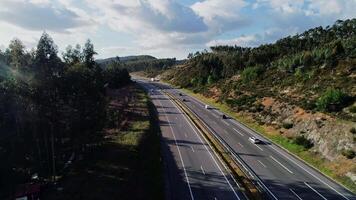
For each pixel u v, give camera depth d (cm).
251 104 9844
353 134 5906
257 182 4988
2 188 4984
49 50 5431
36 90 5231
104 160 5788
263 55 15375
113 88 15950
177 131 8088
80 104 6212
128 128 8000
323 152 6066
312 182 5044
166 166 5656
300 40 16350
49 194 4600
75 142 6650
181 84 18275
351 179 5016
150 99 13462
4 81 5519
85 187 4712
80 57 9138
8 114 5906
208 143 7006
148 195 4562
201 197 4488
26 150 6188
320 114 7094
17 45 5441
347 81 8119
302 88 9150
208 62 18400
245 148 6675
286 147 6725
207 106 11225
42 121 5562
